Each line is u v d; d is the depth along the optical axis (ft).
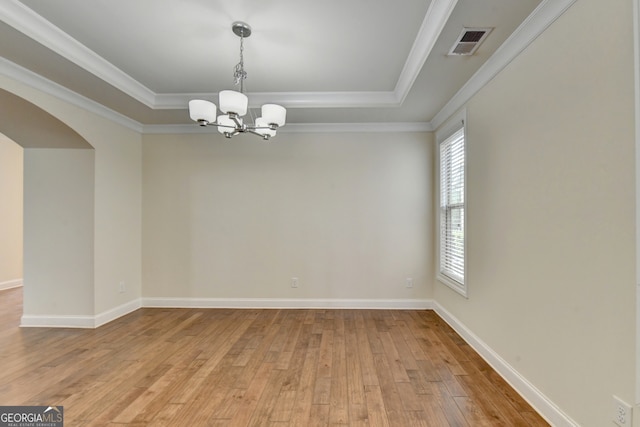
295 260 13.78
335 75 9.98
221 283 13.89
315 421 6.21
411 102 11.01
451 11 6.22
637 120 4.23
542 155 6.33
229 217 13.85
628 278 4.47
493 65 8.03
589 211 5.16
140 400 6.89
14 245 18.79
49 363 8.61
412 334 10.69
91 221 11.43
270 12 6.94
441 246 12.65
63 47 7.90
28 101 8.99
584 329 5.28
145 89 10.93
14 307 14.24
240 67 8.96
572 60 5.49
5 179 18.34
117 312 12.49
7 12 6.64
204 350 9.45
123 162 12.85
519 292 7.14
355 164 13.69
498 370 8.02
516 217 7.25
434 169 13.46
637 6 4.20
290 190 13.78
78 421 6.19
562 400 5.79
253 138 13.83
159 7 6.78
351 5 6.70
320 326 11.48
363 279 13.69
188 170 13.89
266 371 8.17
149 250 13.96
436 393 7.14
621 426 4.56
